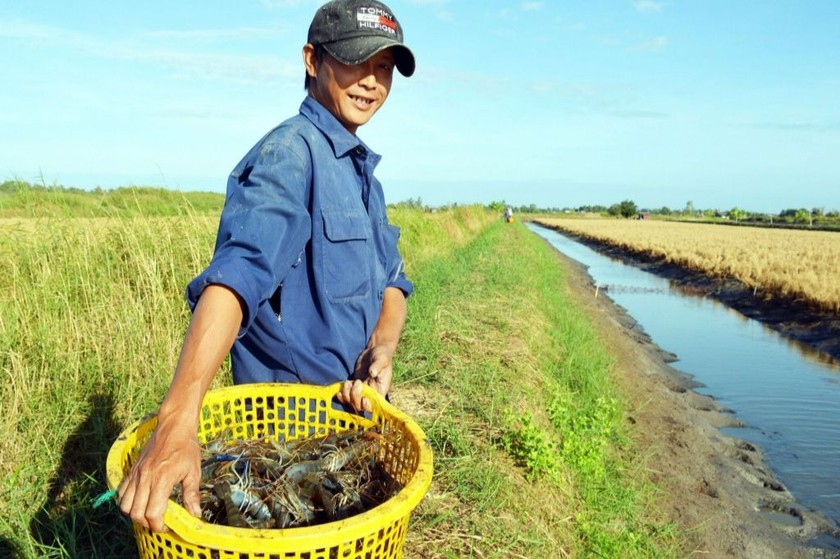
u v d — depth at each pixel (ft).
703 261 100.17
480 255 58.70
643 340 54.54
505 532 12.17
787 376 43.45
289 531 4.50
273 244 5.84
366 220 7.45
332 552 4.88
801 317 61.21
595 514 16.92
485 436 16.11
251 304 5.33
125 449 5.63
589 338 42.11
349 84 7.24
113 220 18.54
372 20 7.08
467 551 11.17
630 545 16.35
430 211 76.02
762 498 24.64
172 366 14.90
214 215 21.61
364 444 6.91
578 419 21.86
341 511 6.10
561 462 17.48
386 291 8.43
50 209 17.42
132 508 4.45
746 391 39.55
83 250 16.51
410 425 6.52
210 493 6.07
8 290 14.84
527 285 47.57
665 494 22.84
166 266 18.26
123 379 13.66
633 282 98.37
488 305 32.83
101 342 14.33
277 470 6.53
